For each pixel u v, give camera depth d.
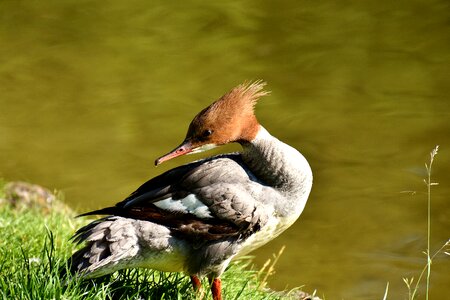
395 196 13.67
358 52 18.12
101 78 17.31
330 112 16.11
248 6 20.22
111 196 13.66
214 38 18.80
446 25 19.08
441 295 11.33
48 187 13.79
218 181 7.48
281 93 16.77
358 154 14.84
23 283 6.98
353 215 13.26
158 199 7.47
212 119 7.66
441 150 14.86
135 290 7.55
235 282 8.61
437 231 12.78
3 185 11.49
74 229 9.67
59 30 19.27
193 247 7.46
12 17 19.88
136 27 19.38
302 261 12.11
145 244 7.31
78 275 7.11
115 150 15.00
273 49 18.28
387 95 16.61
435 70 17.41
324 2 20.38
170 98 16.53
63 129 15.59
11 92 16.73
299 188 7.63
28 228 9.26
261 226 7.53
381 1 20.34
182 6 20.28
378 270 11.86
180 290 7.83
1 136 15.28
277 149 7.61
